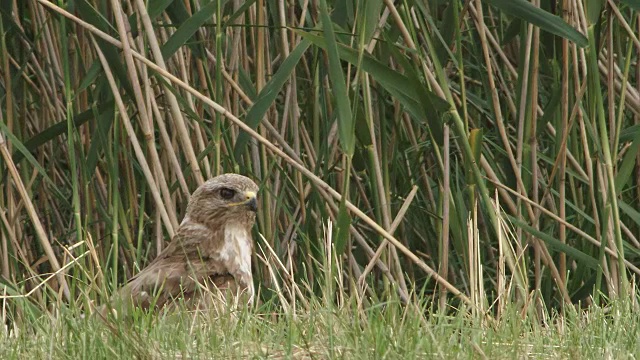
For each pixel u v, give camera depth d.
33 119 15.49
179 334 8.85
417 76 12.29
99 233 14.41
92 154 13.34
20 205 14.30
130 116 14.42
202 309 10.60
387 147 14.95
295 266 14.69
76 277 11.66
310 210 13.84
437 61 12.50
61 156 16.25
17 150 13.48
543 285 14.47
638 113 13.92
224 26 12.70
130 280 11.81
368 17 12.20
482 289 11.91
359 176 15.64
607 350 8.75
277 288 11.13
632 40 12.73
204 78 13.97
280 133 14.58
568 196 14.98
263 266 13.97
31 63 14.85
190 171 13.62
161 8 12.69
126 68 13.38
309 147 14.41
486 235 14.91
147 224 15.34
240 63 14.24
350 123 11.88
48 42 14.27
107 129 13.16
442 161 13.06
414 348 8.52
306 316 9.72
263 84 13.93
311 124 14.95
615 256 12.87
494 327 9.70
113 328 8.68
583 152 14.23
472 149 12.51
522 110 13.45
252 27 13.62
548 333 9.68
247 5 12.79
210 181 11.99
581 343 9.21
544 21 12.38
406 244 15.12
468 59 16.69
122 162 14.28
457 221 13.60
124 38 12.15
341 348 8.61
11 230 13.54
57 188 14.54
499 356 8.70
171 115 14.01
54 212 15.30
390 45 12.20
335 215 13.95
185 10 13.02
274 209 14.38
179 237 11.86
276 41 15.14
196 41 13.24
